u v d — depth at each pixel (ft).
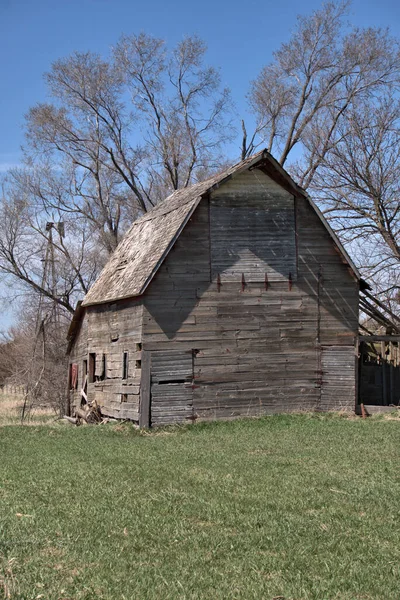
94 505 39.93
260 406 86.94
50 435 77.10
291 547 32.40
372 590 27.43
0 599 25.95
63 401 136.15
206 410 85.15
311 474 48.80
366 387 98.17
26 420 113.29
